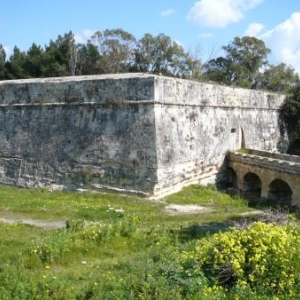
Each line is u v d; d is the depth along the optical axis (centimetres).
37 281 1101
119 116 2622
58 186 2819
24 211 2123
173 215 2152
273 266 1009
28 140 2980
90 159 2712
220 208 2406
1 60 6556
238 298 933
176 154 2684
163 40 6844
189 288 973
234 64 7112
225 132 3241
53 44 6506
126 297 952
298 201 2592
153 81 2497
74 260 1362
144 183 2536
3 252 1394
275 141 4059
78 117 2773
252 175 3061
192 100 2856
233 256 1040
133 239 1577
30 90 2966
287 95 4331
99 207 2234
